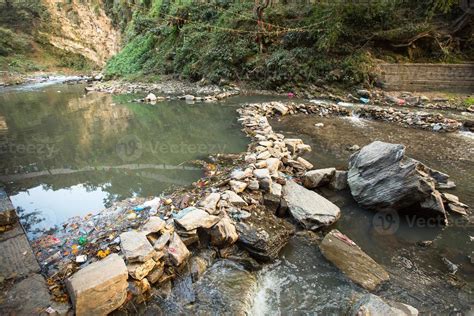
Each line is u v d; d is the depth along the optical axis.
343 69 12.66
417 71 11.89
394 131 8.20
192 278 2.95
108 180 5.14
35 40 33.41
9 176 5.34
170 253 2.95
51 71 31.39
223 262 3.22
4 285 2.53
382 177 4.31
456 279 3.14
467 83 11.61
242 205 3.87
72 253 3.08
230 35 16.05
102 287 2.34
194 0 19.36
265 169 4.73
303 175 4.95
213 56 15.97
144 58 21.27
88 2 39.16
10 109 11.43
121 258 2.68
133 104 12.01
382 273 3.17
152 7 24.77
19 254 2.95
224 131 8.06
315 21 13.80
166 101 12.49
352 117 9.77
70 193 4.68
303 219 3.88
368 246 3.67
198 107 11.25
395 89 12.09
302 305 2.81
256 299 2.85
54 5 36.84
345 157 6.30
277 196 4.20
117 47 37.56
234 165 5.51
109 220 3.77
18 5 33.22
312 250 3.52
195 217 3.34
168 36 20.34
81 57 37.22
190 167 5.65
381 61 12.70
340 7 13.07
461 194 4.86
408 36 12.62
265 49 15.12
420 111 9.92
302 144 6.87
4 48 29.64
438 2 12.22
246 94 13.84
